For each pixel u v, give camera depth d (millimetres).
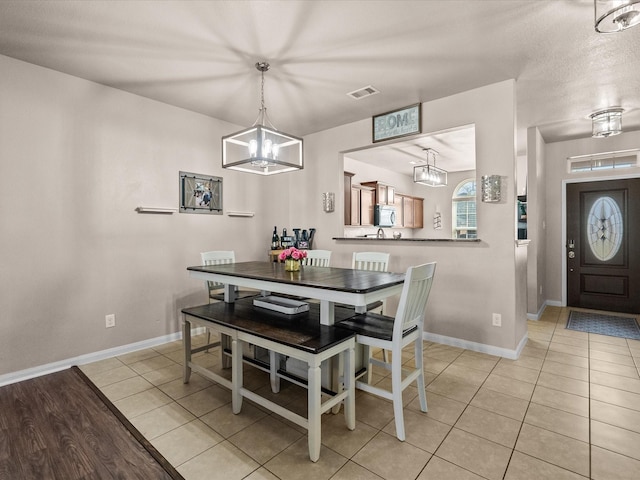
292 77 2912
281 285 2219
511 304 3000
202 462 1689
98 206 3023
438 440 1851
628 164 4574
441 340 3416
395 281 2123
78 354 2904
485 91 3088
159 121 3451
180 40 2350
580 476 1566
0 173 2516
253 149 2445
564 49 2465
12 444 1838
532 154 4363
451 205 7836
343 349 1862
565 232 5000
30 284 2658
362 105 3566
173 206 3566
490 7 2010
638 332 3760
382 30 2240
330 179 4375
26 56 2549
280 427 1990
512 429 1946
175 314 3584
